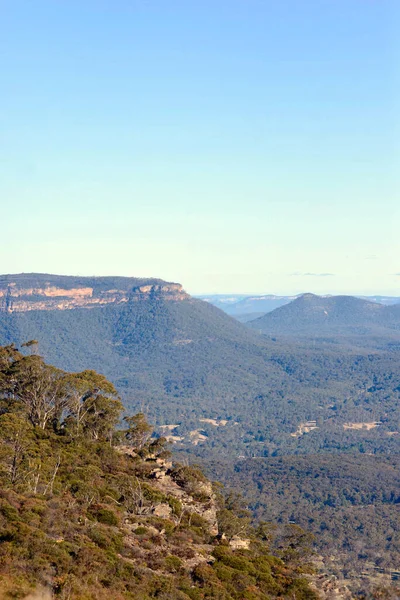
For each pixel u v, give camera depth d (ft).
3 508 152.46
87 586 129.18
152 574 148.77
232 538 207.31
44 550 137.18
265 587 168.14
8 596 117.08
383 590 208.85
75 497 189.57
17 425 222.07
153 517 195.93
